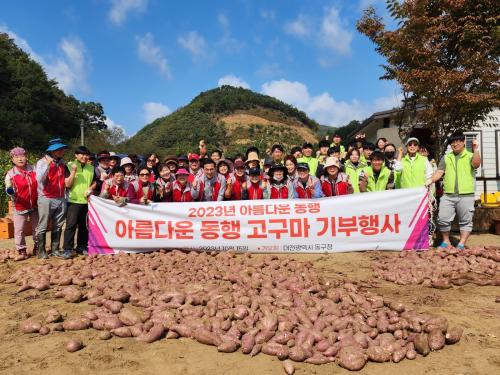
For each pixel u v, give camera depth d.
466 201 7.65
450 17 9.76
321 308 4.55
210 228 7.72
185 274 6.12
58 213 7.82
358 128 22.05
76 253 8.09
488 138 15.88
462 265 6.53
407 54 9.98
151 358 3.70
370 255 7.39
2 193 14.88
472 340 4.00
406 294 5.46
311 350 3.73
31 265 7.06
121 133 67.31
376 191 7.62
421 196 7.53
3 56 52.06
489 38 9.53
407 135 12.79
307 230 7.62
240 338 4.00
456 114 10.12
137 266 6.59
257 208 7.67
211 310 4.53
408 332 4.08
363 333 3.98
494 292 5.52
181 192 8.19
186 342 4.03
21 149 7.87
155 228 7.82
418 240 7.53
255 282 5.38
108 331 4.18
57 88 65.88
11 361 3.67
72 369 3.51
